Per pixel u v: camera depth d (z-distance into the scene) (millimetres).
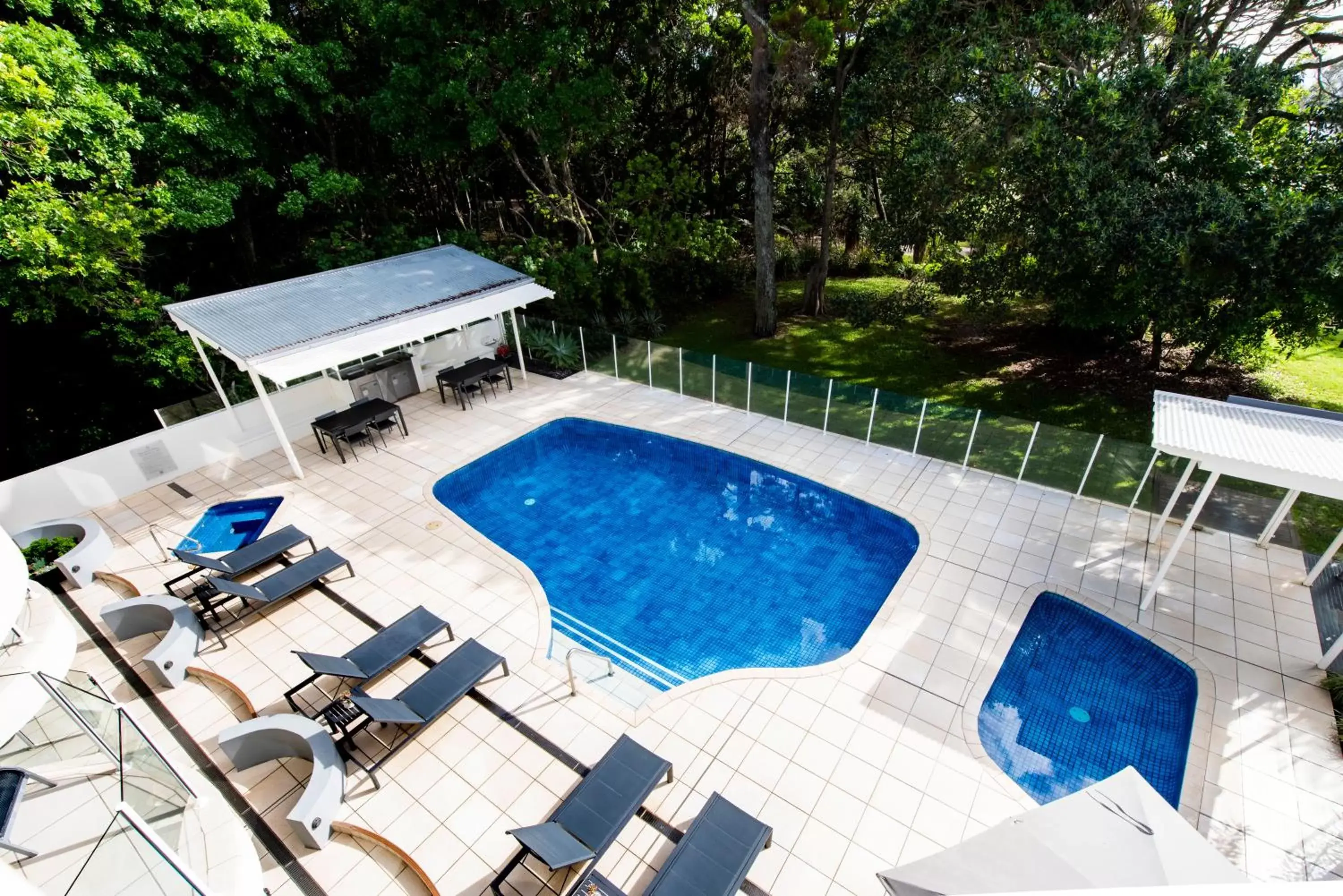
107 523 13008
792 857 7074
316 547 12289
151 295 16484
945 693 9039
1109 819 4887
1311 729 8484
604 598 11641
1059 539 12102
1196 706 8859
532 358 20500
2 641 6695
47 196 13539
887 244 19797
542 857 6191
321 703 8945
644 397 18234
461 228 29094
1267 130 15664
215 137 16812
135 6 14938
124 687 9336
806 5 18641
